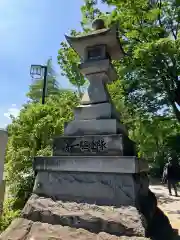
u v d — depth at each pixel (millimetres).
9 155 9203
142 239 2504
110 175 3080
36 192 3432
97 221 2805
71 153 3480
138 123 10359
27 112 9797
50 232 2844
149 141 11523
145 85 10008
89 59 4027
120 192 2961
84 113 3771
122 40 10398
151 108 10453
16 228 2967
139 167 3176
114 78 4266
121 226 2688
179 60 8445
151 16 9727
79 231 2787
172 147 13234
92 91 3953
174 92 10148
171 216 6312
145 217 2953
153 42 7832
